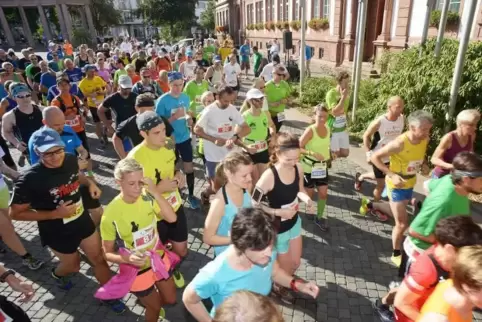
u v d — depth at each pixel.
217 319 1.28
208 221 2.62
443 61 6.51
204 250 4.43
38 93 10.78
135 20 82.44
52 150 2.86
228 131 4.84
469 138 3.75
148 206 2.76
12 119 5.04
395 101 4.46
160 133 3.25
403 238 3.98
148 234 2.77
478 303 1.54
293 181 3.08
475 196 5.25
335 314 3.35
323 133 4.40
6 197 3.94
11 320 2.12
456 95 5.79
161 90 8.07
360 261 4.11
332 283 3.75
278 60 11.06
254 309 1.25
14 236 3.94
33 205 3.02
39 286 3.79
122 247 2.69
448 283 1.75
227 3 45.34
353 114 8.65
